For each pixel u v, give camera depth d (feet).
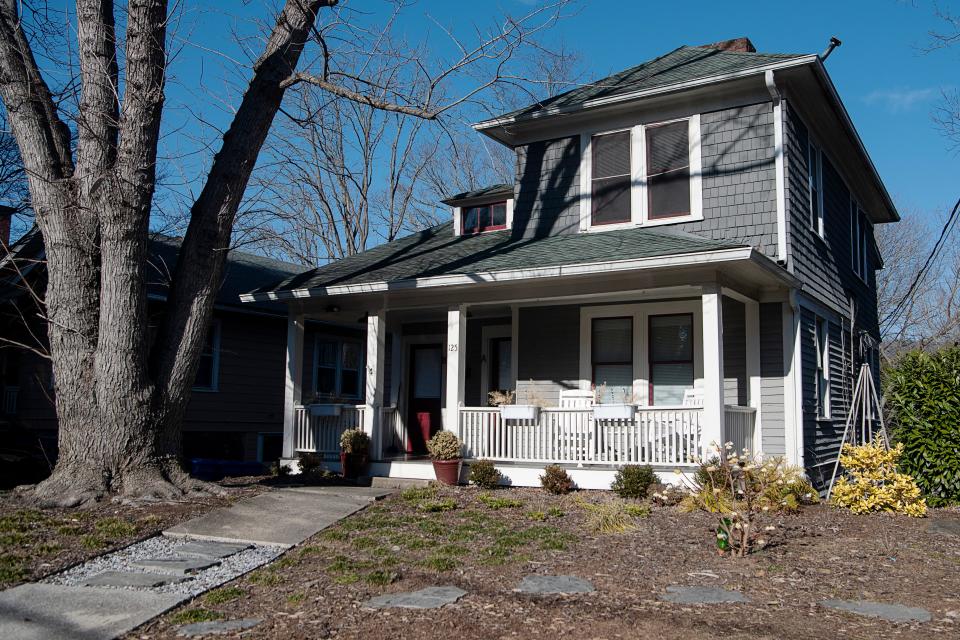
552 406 45.78
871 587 21.62
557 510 32.40
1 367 59.06
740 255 33.45
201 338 34.35
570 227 46.01
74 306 32.48
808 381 41.70
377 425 44.27
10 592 20.74
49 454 48.80
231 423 59.77
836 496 35.40
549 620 18.63
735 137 41.57
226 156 34.86
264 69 35.40
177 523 28.63
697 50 49.75
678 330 43.42
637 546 26.50
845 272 54.34
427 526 29.53
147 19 32.07
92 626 18.48
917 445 38.19
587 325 45.70
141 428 32.24
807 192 44.32
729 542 25.43
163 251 60.23
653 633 17.66
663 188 43.50
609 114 45.32
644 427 37.60
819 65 38.99
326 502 33.17
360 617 19.02
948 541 27.78
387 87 35.91
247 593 21.29
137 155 32.07
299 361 47.91
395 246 55.62
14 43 32.68
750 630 17.83
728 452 35.27
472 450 41.75
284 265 78.59
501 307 48.83
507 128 47.75
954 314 112.68
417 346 56.24
